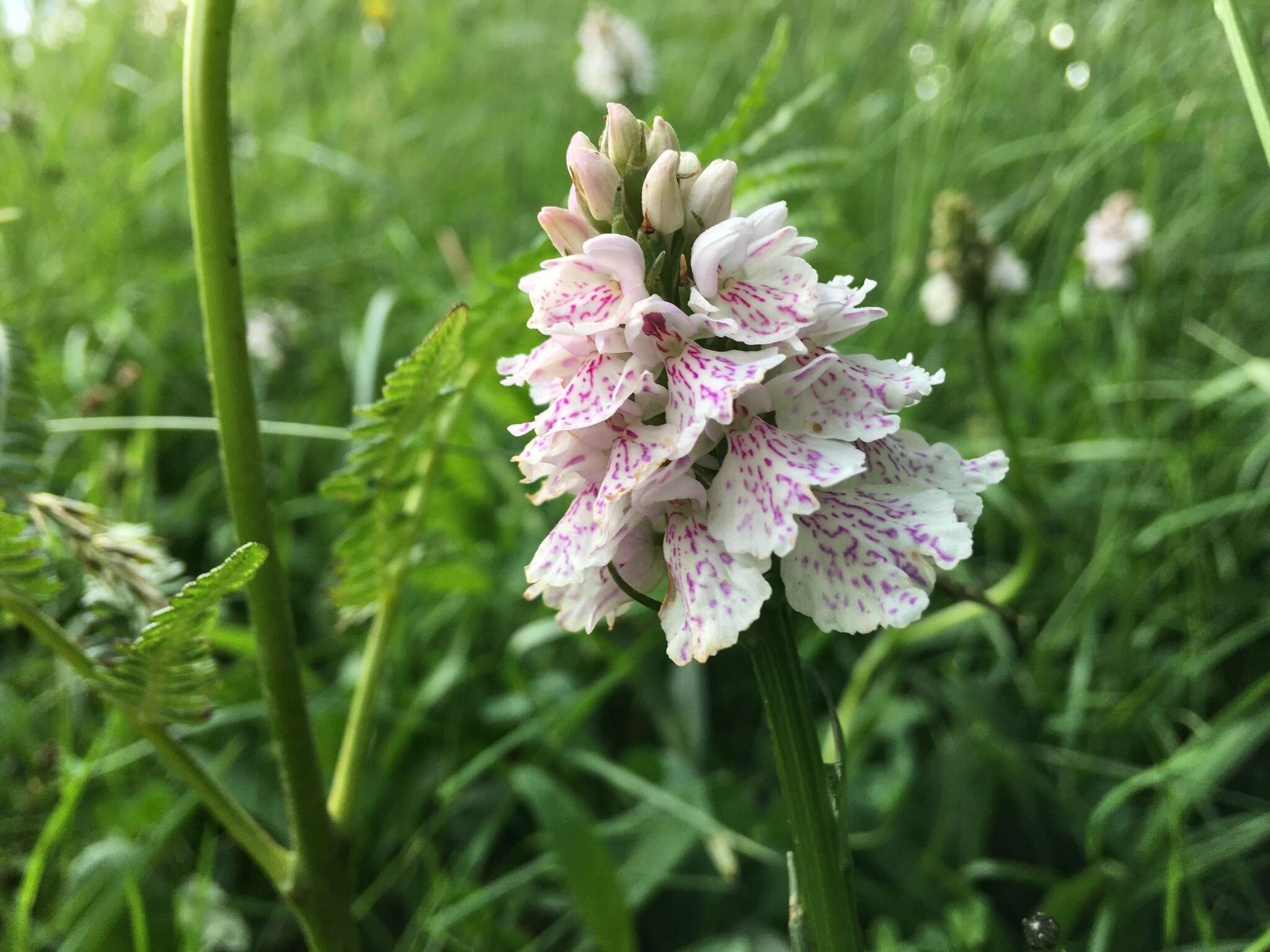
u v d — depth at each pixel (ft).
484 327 0.46
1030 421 0.81
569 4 1.40
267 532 0.36
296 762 0.36
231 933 0.51
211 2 0.33
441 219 1.07
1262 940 0.36
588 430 0.27
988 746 0.55
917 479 0.28
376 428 0.40
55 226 0.94
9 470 0.39
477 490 0.64
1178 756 0.47
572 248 0.28
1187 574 0.67
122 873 0.48
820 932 0.28
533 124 1.21
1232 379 0.63
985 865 0.50
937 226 0.63
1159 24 0.89
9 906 0.51
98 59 1.02
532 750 0.62
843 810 0.29
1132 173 0.91
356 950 0.38
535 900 0.56
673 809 0.53
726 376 0.25
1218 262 0.81
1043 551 0.71
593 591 0.30
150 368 0.82
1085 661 0.60
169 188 1.10
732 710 0.65
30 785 0.54
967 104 0.83
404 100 1.25
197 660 0.34
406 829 0.59
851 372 0.27
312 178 1.14
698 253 0.26
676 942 0.53
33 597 0.35
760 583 0.25
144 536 0.40
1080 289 0.82
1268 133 0.34
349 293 1.02
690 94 1.20
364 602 0.45
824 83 0.58
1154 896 0.51
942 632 0.68
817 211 0.81
